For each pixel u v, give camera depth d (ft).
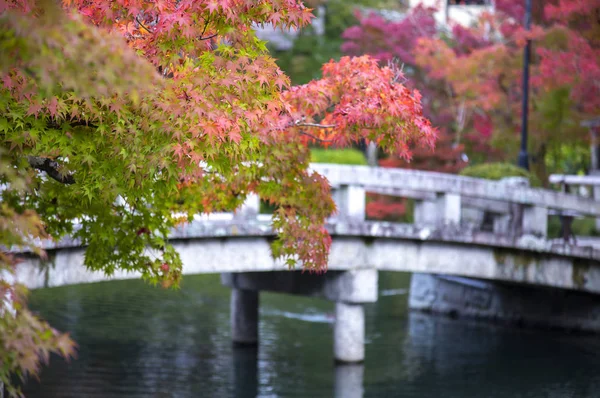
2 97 16.56
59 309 51.37
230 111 18.21
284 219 24.54
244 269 35.22
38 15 13.96
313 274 39.86
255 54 18.81
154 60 18.26
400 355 42.11
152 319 49.83
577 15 50.80
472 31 72.84
